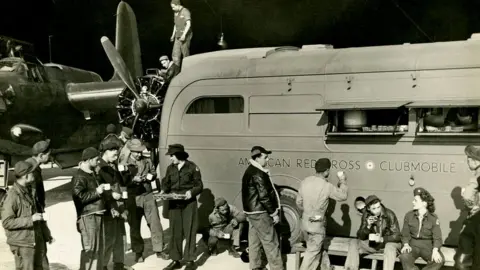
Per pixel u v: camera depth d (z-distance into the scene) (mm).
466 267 5781
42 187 6082
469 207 5906
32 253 5438
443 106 6617
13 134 13109
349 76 7398
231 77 8180
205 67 8461
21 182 5434
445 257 6195
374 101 7215
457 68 6848
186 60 8836
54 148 16031
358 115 7344
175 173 7094
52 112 15602
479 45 6938
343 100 7418
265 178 6379
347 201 7332
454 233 6805
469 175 6711
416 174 6965
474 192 5859
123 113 12422
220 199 7797
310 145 7598
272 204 6355
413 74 7035
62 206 12523
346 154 7359
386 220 6281
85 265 5914
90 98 16219
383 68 7203
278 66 7867
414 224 6062
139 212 7688
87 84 16609
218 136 8258
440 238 5973
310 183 6234
